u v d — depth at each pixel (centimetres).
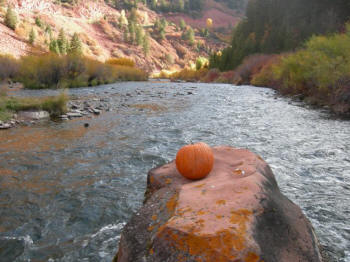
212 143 624
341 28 3800
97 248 264
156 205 242
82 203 352
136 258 190
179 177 305
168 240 183
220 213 199
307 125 812
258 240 180
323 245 259
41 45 7206
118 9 19138
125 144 612
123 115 971
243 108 1140
